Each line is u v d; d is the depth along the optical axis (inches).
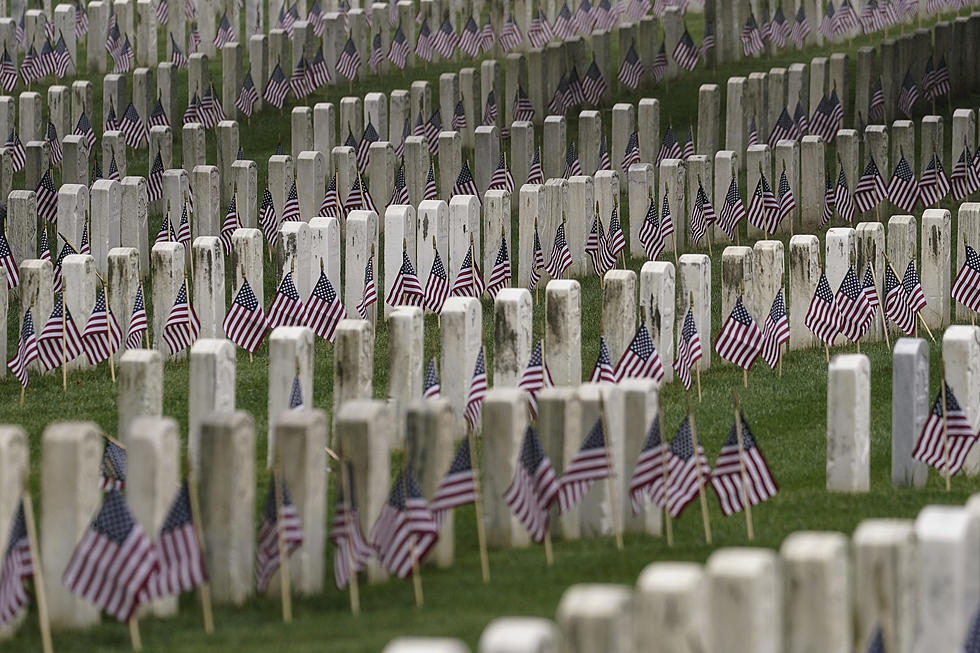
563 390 2374.5
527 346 3009.4
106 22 6648.6
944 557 1722.4
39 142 4859.7
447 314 2955.2
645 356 3004.4
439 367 3351.4
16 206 4109.3
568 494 2332.7
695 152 5452.8
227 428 2081.7
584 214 4173.2
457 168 4926.2
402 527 2102.6
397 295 3693.4
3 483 1959.9
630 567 2219.5
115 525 1931.6
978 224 3661.4
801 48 6865.2
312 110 5836.6
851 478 2657.5
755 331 3240.7
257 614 2064.5
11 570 1930.4
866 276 3408.0
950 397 2674.7
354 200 4522.6
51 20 7150.6
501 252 3833.7
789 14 6811.0
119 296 3508.9
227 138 5004.9
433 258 3796.8
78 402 3233.3
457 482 2214.6
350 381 2770.7
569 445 2362.2
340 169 4662.9
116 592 1925.4
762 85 5438.0
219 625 2012.8
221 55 6914.4
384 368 3395.7
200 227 4478.3
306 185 4616.1
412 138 4813.0
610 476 2337.6
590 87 5964.6
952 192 4805.6
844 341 3597.4
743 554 1596.9
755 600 1553.9
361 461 2151.8
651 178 4377.5
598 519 2425.0
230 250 4372.5
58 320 3348.9
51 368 3353.8
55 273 3964.1
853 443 2647.6
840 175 4638.3
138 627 2014.0
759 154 4692.4
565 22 6781.5
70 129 5743.1
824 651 1631.4
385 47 6589.6
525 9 6855.3
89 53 6663.4
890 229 3671.3
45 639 1886.1
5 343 3420.3
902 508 2546.8
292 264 3693.4
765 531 2432.3
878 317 3641.7
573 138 5718.5
